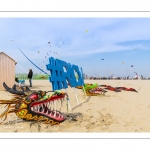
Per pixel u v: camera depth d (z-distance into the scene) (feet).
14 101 15.26
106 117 18.57
